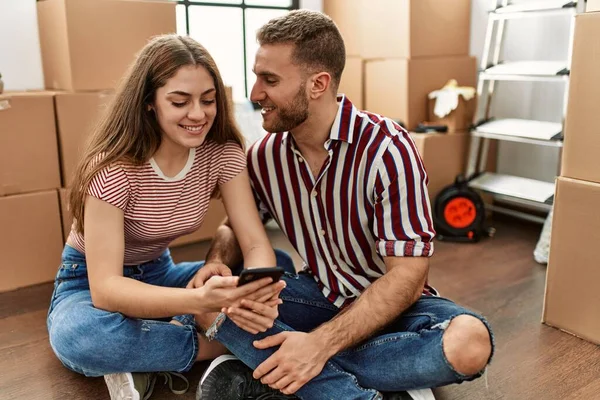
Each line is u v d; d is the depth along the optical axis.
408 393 1.24
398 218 1.28
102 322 1.28
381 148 1.29
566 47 2.58
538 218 2.67
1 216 2.02
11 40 2.36
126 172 1.29
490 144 2.91
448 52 2.91
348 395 1.19
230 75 3.12
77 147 2.14
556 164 2.70
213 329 1.28
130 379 1.31
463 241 2.58
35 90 2.35
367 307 1.23
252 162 1.49
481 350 1.15
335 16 3.21
